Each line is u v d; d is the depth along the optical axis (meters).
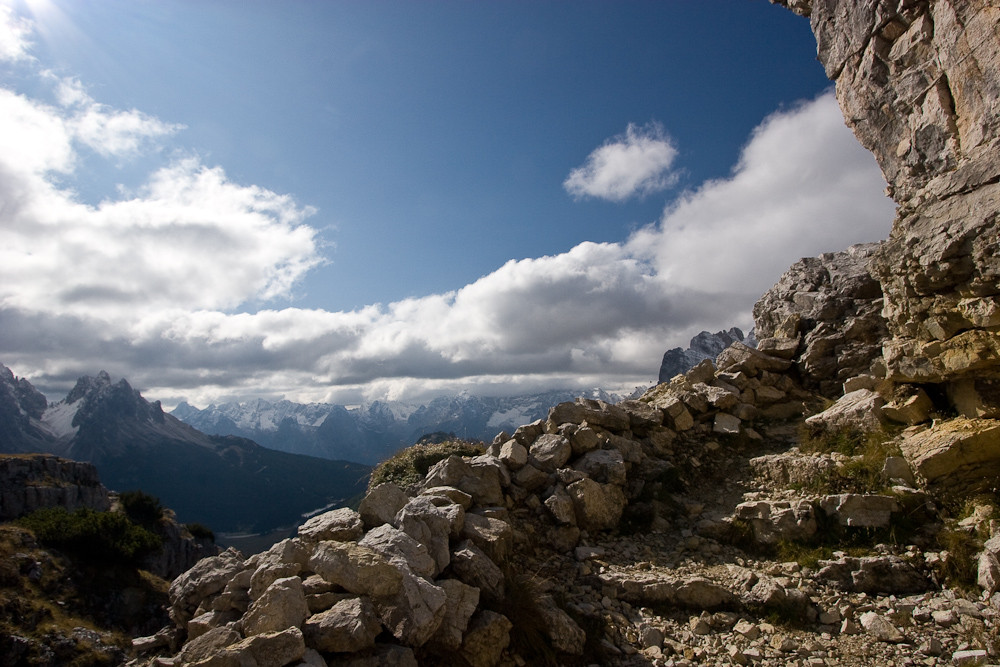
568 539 12.15
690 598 9.76
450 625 8.08
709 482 14.55
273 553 9.73
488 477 12.88
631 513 13.43
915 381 13.63
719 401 16.95
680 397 17.44
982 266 10.59
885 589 9.52
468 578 9.18
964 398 12.53
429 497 10.94
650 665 8.62
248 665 6.76
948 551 9.72
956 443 11.16
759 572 10.41
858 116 15.56
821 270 21.61
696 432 16.55
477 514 11.45
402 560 8.68
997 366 11.76
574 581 10.94
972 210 10.84
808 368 18.58
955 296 11.91
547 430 15.88
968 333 11.80
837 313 19.36
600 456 14.24
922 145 13.53
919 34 13.18
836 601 9.43
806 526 11.05
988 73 11.43
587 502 12.62
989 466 10.94
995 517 9.89
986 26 11.35
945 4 12.34
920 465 11.38
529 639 8.70
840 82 16.02
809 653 8.43
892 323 14.48
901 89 13.91
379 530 9.61
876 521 10.74
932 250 11.55
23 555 64.00
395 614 7.88
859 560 9.94
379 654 7.37
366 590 8.21
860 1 14.63
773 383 18.38
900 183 14.55
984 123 11.59
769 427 16.70
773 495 12.83
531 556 11.62
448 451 18.36
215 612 8.93
